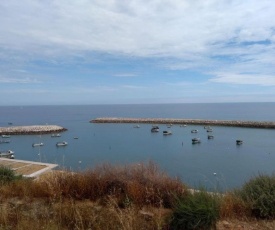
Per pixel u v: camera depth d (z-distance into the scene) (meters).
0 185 7.15
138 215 4.96
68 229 4.81
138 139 72.88
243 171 34.84
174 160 44.16
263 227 4.70
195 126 104.81
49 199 5.93
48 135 83.62
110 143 66.69
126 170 6.35
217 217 4.71
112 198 5.47
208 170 35.72
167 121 119.75
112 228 4.66
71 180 6.38
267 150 53.09
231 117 162.88
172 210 4.82
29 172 12.72
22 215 5.32
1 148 60.72
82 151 55.53
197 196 4.87
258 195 5.38
